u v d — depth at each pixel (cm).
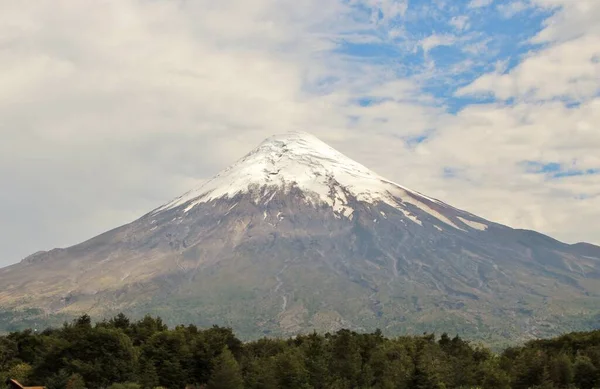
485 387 12400
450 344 15275
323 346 13850
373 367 13012
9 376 11919
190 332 15012
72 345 12056
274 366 12150
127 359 12106
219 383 11725
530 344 16000
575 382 12612
